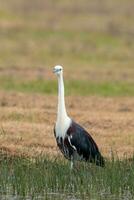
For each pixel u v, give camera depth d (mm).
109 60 38438
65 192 13516
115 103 24578
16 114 20891
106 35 47125
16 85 28656
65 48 42125
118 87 28953
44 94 26703
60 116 14547
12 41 43125
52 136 18375
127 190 13672
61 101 14586
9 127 19031
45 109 22516
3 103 23469
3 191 13531
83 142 14438
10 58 37469
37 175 13859
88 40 45219
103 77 31891
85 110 22875
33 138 18016
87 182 13648
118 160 14672
